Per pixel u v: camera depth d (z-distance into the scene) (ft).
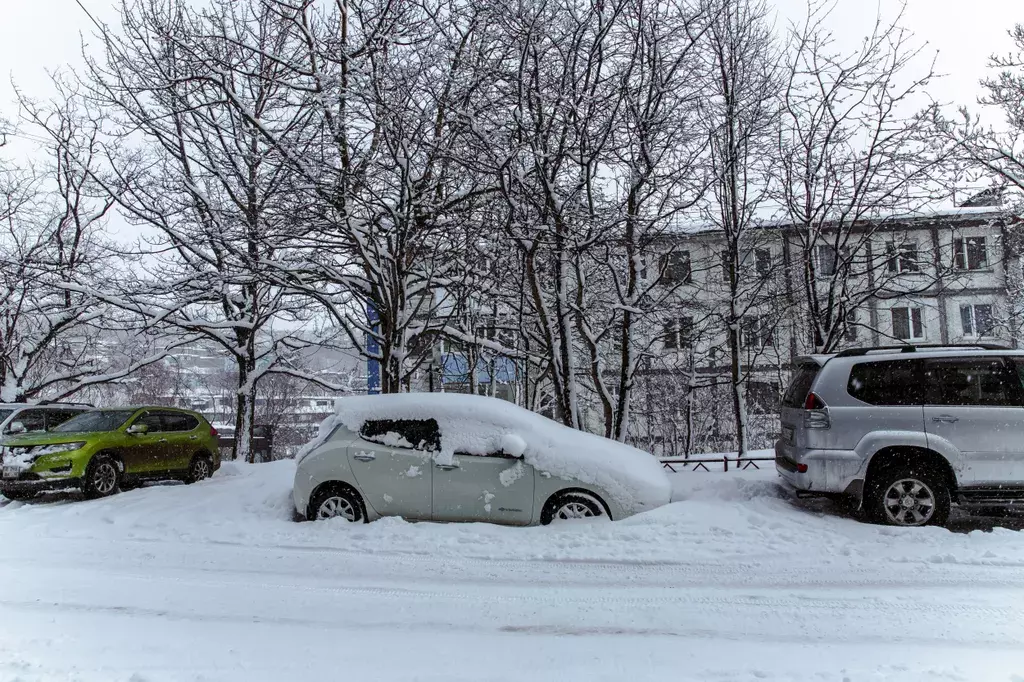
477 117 31.42
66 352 66.90
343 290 41.29
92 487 32.83
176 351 57.06
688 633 14.44
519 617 15.53
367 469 24.27
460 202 36.24
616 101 33.45
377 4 32.60
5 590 17.85
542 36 31.63
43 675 12.42
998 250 58.80
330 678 12.22
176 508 28.02
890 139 39.45
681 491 28.68
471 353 52.11
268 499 28.35
